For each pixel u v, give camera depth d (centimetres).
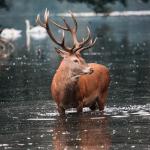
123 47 10900
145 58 8600
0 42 9706
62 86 4328
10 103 4891
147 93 5322
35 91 5497
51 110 4562
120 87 5709
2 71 7112
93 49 10512
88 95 4428
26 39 13588
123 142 3562
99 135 3738
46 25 4444
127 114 4375
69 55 4362
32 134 3794
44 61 8325
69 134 3775
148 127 3944
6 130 3916
